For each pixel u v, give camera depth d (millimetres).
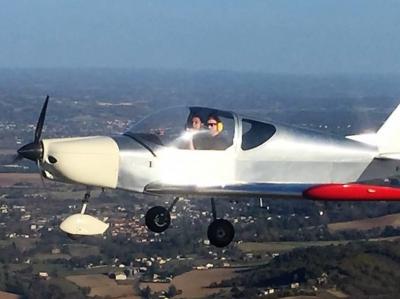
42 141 14039
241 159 14680
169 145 14328
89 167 13953
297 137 15148
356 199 13641
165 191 14094
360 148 15758
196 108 14711
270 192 14094
